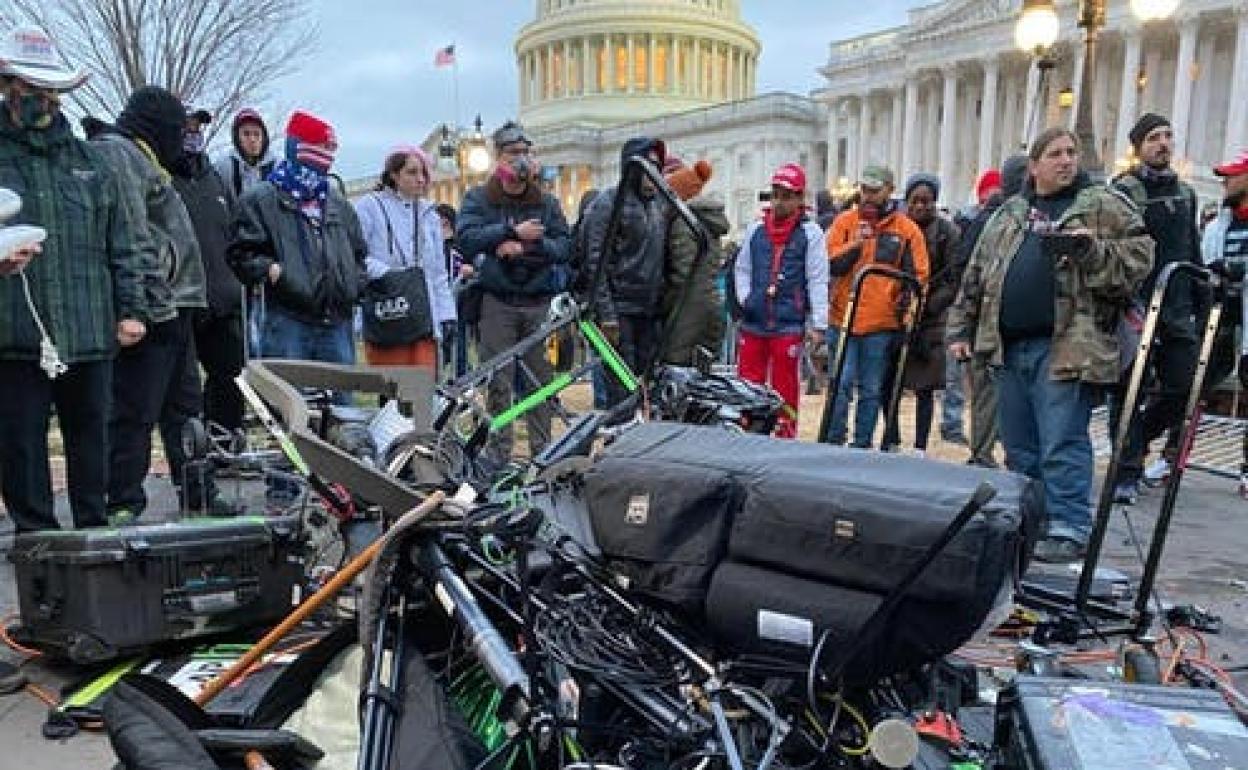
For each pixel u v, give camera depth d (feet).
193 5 42.65
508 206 17.79
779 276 19.58
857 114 165.58
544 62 199.21
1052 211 14.02
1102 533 9.55
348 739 7.09
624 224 16.81
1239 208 18.76
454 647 7.24
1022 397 14.61
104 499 13.11
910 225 19.57
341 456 7.93
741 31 199.21
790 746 6.22
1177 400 16.58
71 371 12.43
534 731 5.81
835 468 6.99
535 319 17.53
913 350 20.07
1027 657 8.94
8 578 12.67
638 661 6.62
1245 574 14.25
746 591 6.49
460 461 9.64
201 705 7.67
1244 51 124.77
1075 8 122.21
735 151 172.55
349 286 16.07
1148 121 16.38
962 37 144.97
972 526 5.98
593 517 7.32
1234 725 5.97
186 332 15.02
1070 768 5.50
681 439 8.03
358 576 8.30
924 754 6.42
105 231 12.48
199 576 10.31
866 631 6.03
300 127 15.62
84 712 9.07
